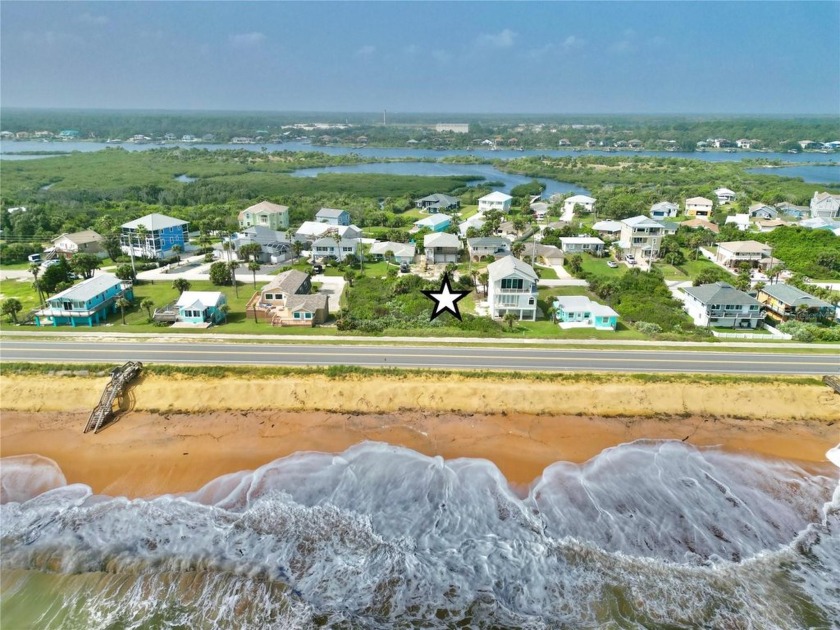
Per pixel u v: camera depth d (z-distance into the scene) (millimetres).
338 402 50156
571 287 86062
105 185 185500
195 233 124438
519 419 48688
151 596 31688
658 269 94750
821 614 30688
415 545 35125
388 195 179125
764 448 45625
